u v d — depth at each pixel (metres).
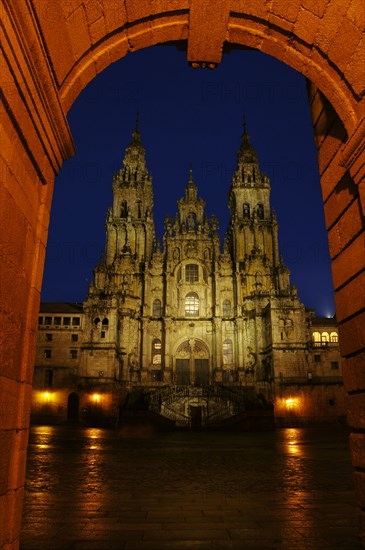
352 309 8.40
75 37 7.54
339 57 8.12
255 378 66.12
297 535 8.67
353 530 9.00
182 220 76.31
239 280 71.44
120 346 66.44
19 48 5.58
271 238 75.12
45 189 7.34
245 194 78.88
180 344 69.69
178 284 72.50
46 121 6.89
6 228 5.70
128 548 7.92
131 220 74.69
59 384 61.66
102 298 65.88
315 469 17.81
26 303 6.62
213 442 32.22
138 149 81.44
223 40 9.28
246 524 9.47
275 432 45.03
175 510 10.71
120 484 14.29
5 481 5.76
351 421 8.33
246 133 85.19
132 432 43.09
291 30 8.60
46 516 10.12
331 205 9.43
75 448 26.75
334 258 9.29
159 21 8.70
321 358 63.78
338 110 8.59
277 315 64.38
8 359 5.86
